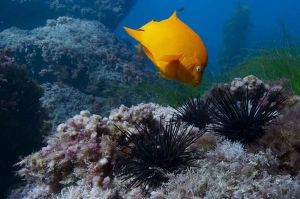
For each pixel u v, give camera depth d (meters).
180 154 0.98
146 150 0.97
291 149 1.04
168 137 0.99
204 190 0.91
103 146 1.12
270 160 1.03
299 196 0.87
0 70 2.59
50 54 4.00
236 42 8.95
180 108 1.58
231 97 1.26
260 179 0.95
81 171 1.15
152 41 0.75
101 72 4.21
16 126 2.52
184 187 0.91
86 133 1.21
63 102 3.66
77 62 4.08
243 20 9.10
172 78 0.77
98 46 4.99
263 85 1.78
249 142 1.18
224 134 1.20
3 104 2.47
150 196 0.96
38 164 1.25
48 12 6.36
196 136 1.14
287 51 2.69
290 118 1.15
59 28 5.22
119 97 3.87
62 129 1.29
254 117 1.17
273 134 1.10
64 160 1.18
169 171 0.97
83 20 6.10
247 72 2.83
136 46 0.81
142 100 3.88
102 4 6.99
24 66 2.81
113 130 1.18
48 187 1.27
